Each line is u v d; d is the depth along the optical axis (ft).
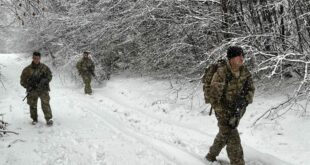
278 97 28.19
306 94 26.35
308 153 20.17
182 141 23.80
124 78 48.32
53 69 66.44
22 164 20.93
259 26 31.07
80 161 21.12
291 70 28.76
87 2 52.70
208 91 17.58
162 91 38.01
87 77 43.96
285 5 28.66
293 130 23.02
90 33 53.01
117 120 30.86
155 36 43.42
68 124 29.50
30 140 25.29
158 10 40.93
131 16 42.57
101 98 40.65
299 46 28.76
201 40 37.81
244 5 32.55
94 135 26.00
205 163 19.62
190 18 36.99
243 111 17.51
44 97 29.01
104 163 20.66
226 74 16.94
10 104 38.63
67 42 57.41
